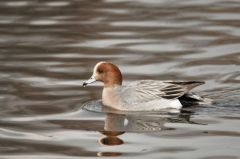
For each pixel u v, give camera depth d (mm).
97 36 22156
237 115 14773
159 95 15492
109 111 15453
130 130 14008
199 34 22047
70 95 16594
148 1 27219
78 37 22094
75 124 14484
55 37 22188
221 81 17531
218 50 20281
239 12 24844
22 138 13617
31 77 18031
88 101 16141
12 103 15914
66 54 20250
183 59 19469
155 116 14961
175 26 23125
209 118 14625
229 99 15969
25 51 20656
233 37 21562
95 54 20172
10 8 26250
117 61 19422
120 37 21953
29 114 15133
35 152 12828
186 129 13914
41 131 14031
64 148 13031
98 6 26406
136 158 12344
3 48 21047
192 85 15469
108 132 13898
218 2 26719
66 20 24312
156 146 12938
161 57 19719
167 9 25703
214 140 13172
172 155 12438
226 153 12453
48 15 25047
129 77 17906
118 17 24578
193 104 15508
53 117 14945
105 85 15969
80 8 26078
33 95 16547
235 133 13555
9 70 18688
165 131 13836
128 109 15531
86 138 13555
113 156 12484
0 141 13453
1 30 23203
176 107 15359
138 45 21016
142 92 15602
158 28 22969
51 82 17609
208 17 24234
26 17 24828
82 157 12508
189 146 12875
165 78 17812
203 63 19062
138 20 24062
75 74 18297
